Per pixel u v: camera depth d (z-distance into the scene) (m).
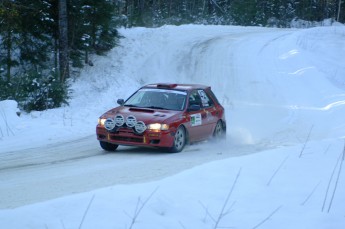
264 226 7.57
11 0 30.52
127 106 17.39
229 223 7.63
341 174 10.52
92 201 7.88
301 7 91.75
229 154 15.75
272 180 9.95
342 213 8.21
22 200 9.52
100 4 35.62
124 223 7.13
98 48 40.09
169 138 15.84
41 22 34.31
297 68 37.53
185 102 17.27
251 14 76.62
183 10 76.88
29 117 22.97
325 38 55.53
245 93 31.19
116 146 17.05
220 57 40.12
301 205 8.53
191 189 9.07
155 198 8.22
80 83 34.56
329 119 23.80
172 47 43.16
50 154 16.33
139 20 56.00
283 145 17.84
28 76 27.20
